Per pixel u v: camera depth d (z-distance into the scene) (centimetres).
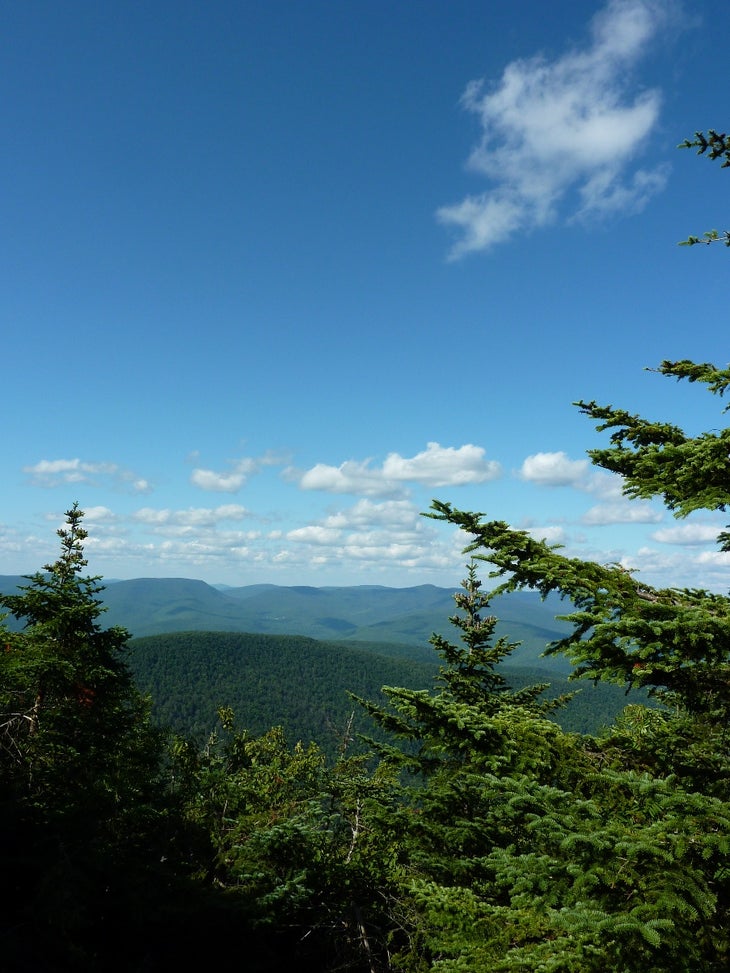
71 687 1444
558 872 439
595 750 640
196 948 1239
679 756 573
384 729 817
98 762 1409
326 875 1238
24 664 1325
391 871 1152
